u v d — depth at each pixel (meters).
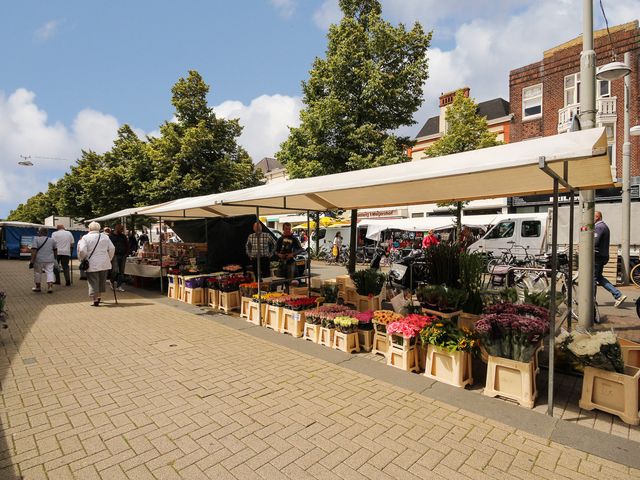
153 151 15.53
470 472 2.44
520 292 6.71
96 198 18.27
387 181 3.54
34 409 3.28
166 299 8.58
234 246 10.34
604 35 16.27
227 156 16.19
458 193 5.62
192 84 15.56
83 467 2.49
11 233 23.05
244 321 6.43
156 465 2.52
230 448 2.71
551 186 4.78
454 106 15.23
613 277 10.27
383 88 8.48
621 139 15.86
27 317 6.75
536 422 3.06
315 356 4.64
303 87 9.51
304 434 2.89
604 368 3.19
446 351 3.80
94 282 7.68
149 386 3.76
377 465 2.51
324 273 15.16
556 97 17.97
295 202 7.17
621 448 2.69
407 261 8.68
